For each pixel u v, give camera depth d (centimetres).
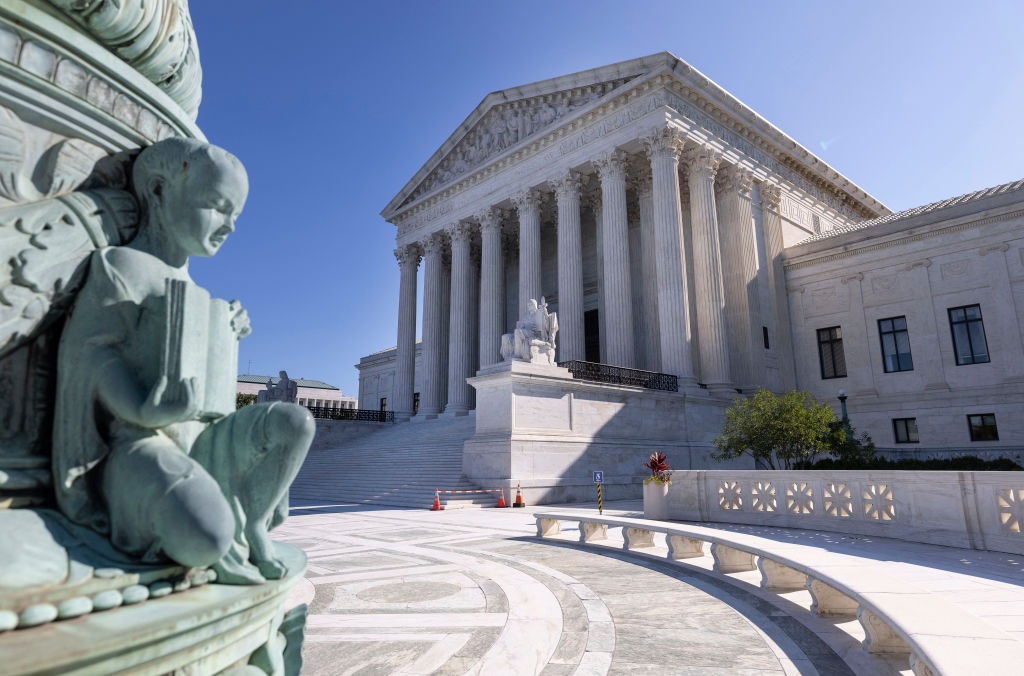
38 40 258
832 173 4525
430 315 4641
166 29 310
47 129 271
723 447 2458
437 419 4141
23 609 193
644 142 3428
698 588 825
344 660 517
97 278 269
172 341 264
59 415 259
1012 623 568
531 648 551
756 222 3881
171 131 334
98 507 258
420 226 4916
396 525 1645
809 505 1409
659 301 3231
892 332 3519
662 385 3056
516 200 4097
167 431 282
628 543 1198
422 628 618
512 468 2316
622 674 491
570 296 3628
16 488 247
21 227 253
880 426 3462
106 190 292
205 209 292
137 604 222
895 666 504
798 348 3850
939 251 3388
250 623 254
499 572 937
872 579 588
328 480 2941
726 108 3653
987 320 3191
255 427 285
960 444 3184
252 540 280
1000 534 1029
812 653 544
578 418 2605
